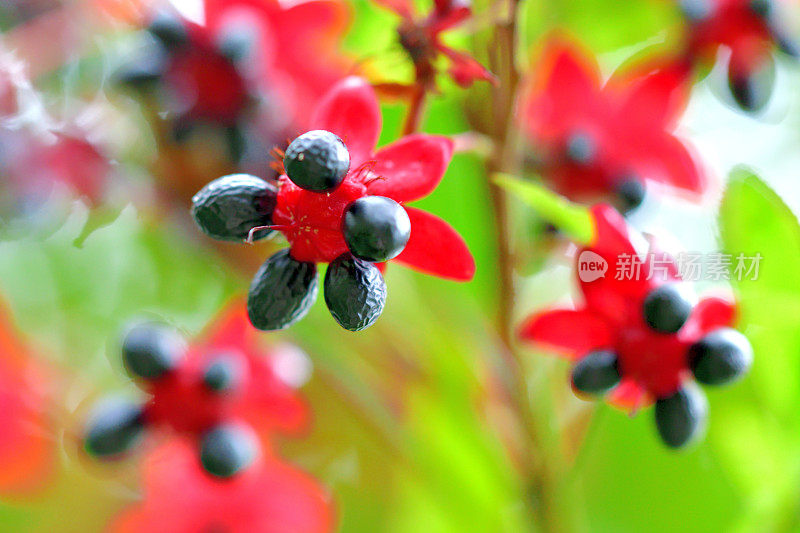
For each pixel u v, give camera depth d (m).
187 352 0.29
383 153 0.24
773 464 0.29
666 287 0.25
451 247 0.24
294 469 0.30
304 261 0.24
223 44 0.28
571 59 0.29
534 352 0.28
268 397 0.29
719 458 0.29
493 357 0.28
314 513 0.30
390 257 0.23
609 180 0.28
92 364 0.31
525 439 0.28
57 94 0.29
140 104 0.29
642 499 0.29
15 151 0.29
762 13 0.28
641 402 0.26
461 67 0.25
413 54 0.25
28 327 0.31
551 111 0.29
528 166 0.28
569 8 0.30
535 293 0.30
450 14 0.25
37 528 0.31
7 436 0.30
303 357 0.29
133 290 0.32
